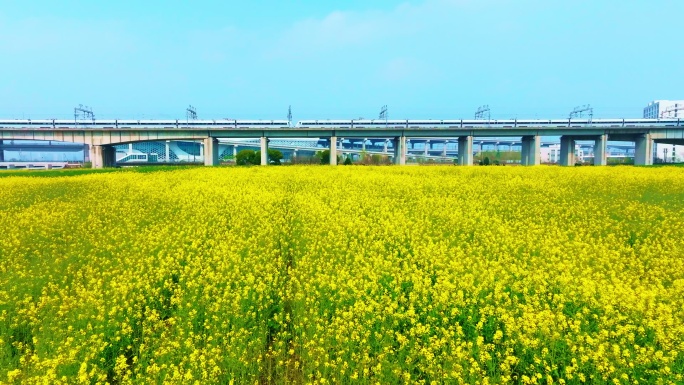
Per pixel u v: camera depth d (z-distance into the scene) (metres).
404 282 9.96
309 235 14.10
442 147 172.75
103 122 81.25
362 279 9.84
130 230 15.19
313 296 8.91
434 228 15.52
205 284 9.96
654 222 16.45
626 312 8.04
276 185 28.75
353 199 21.95
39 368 6.78
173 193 24.62
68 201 22.64
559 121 84.50
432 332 7.95
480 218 17.16
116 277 10.28
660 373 6.31
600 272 10.55
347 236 14.28
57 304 9.22
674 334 7.16
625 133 79.19
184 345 7.32
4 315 8.31
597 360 6.47
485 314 8.17
